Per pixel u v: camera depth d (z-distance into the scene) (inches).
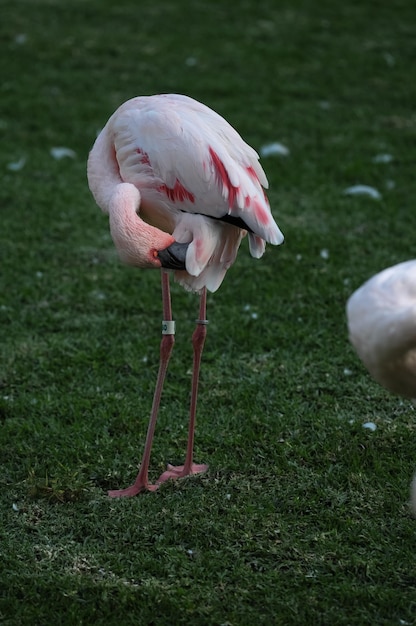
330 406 312.5
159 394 267.1
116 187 261.3
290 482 270.5
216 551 240.5
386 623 213.0
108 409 310.8
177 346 355.3
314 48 784.3
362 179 528.4
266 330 366.3
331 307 382.3
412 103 662.5
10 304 386.0
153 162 260.5
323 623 214.2
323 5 909.8
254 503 260.5
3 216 476.1
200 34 814.5
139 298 393.4
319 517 253.1
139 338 360.8
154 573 233.5
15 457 285.4
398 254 433.4
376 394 319.6
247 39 804.0
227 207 254.4
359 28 841.5
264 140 586.2
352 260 427.8
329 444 287.7
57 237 454.6
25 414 310.5
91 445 291.0
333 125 617.0
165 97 273.3
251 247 266.2
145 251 245.8
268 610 219.0
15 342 356.8
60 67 724.7
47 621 216.7
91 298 393.7
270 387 325.1
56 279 410.3
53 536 248.5
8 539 246.8
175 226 269.6
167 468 279.9
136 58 748.6
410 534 245.1
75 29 820.0
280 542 243.9
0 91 666.8
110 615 218.5
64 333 365.7
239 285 406.0
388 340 198.1
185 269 250.4
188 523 251.0
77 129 598.5
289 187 517.0
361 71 730.2
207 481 271.3
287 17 871.1
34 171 534.3
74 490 263.6
